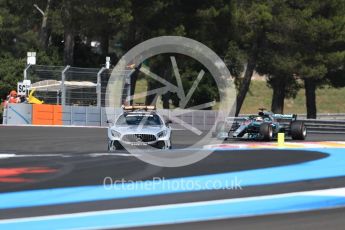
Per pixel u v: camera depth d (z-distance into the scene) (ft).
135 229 95.66
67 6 503.20
